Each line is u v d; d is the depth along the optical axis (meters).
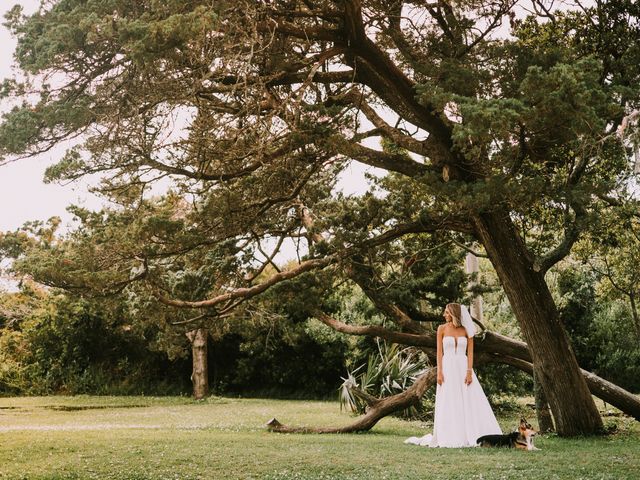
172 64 9.29
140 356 31.42
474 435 11.05
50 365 30.75
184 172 11.30
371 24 11.07
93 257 12.16
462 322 11.47
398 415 18.55
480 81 10.72
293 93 10.22
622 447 10.43
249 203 12.48
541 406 13.45
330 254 13.44
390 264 15.40
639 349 25.53
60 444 11.39
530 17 12.69
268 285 13.59
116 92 9.75
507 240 12.09
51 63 8.91
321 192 13.91
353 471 8.42
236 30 9.41
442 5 12.05
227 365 31.33
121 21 7.95
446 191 10.14
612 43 11.95
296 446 11.02
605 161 12.32
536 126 9.20
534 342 12.30
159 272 13.25
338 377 28.86
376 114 12.64
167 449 10.65
